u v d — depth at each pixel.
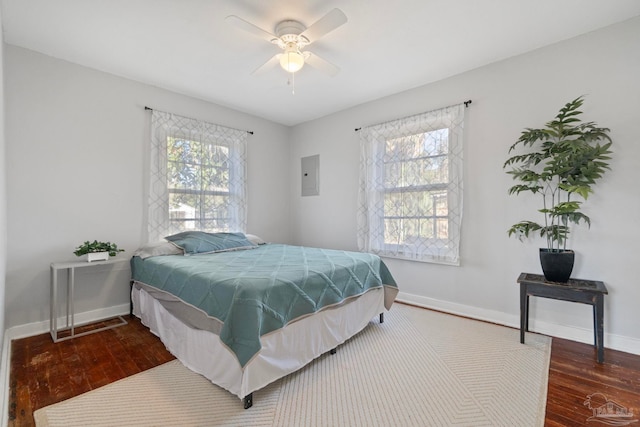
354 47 2.50
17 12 2.00
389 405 1.58
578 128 2.24
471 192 2.90
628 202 2.16
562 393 1.68
